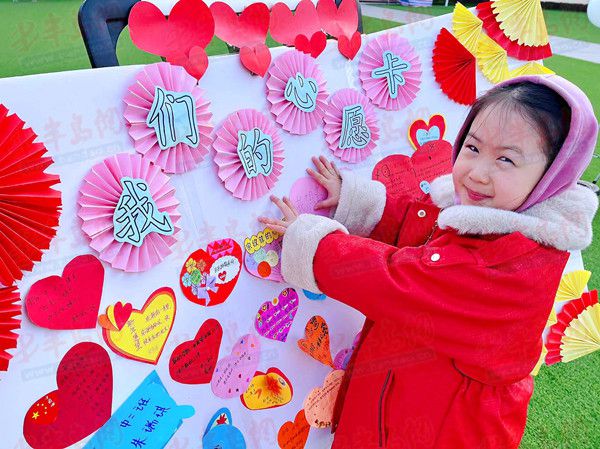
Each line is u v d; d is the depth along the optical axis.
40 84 0.48
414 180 0.93
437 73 0.92
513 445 0.73
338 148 0.80
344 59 0.79
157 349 0.60
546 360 1.04
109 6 0.56
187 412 0.63
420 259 0.65
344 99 0.79
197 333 0.64
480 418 0.68
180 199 0.61
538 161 0.64
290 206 0.72
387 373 0.72
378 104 0.84
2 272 0.46
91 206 0.52
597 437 1.13
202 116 0.60
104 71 0.52
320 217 0.70
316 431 0.83
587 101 0.66
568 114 0.64
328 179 0.78
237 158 0.65
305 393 0.79
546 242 0.65
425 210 0.79
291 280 0.71
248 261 0.69
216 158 0.63
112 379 0.57
